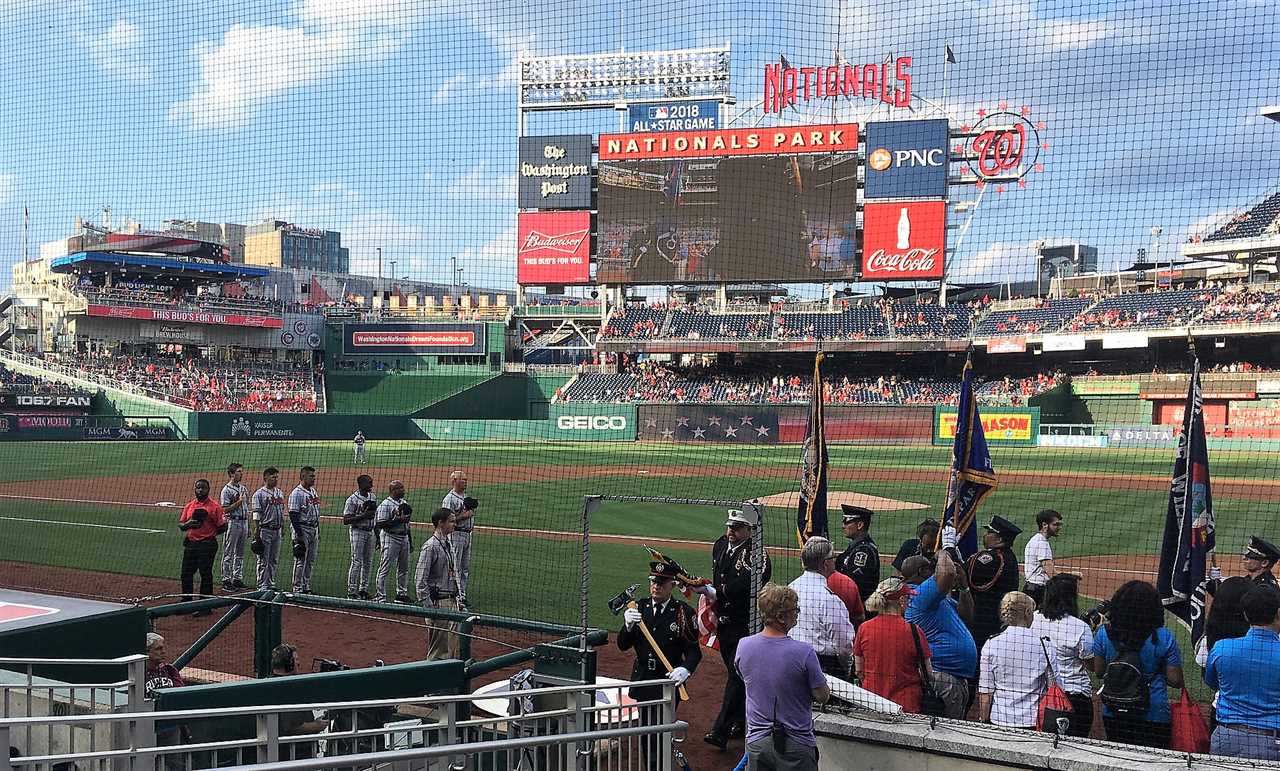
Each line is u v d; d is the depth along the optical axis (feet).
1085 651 20.12
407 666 20.86
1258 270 192.75
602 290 199.11
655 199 167.32
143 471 104.27
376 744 18.98
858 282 162.20
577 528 62.59
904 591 22.47
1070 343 170.50
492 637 35.32
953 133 161.38
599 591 43.24
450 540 40.24
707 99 182.09
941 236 157.89
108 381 174.09
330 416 170.91
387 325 210.79
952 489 25.62
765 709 17.02
